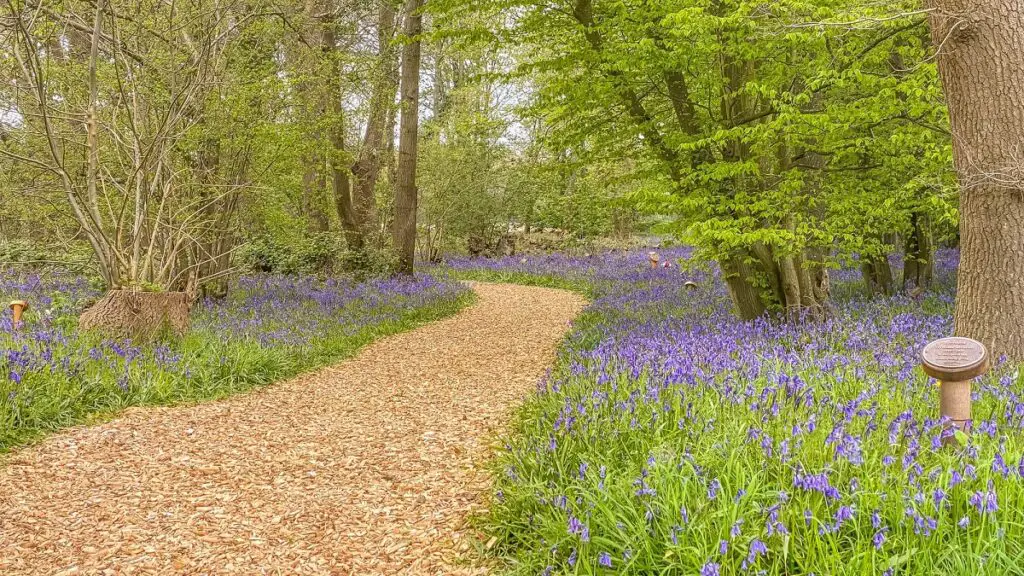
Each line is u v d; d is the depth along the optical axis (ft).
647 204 29.81
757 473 12.03
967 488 10.84
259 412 24.61
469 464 18.99
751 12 26.05
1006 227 20.93
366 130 68.64
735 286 34.78
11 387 21.22
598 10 31.04
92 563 13.62
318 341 35.32
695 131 32.07
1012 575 9.36
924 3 24.97
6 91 30.94
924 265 46.06
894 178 33.73
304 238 65.87
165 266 33.71
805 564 9.84
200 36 35.14
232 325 36.94
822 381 18.75
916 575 9.47
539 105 34.19
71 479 17.69
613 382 20.75
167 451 20.07
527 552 13.04
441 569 13.29
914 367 19.74
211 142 39.29
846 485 11.51
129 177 31.81
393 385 29.04
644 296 53.78
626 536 11.53
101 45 33.73
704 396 17.57
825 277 34.37
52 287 43.73
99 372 24.49
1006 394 16.16
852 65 27.32
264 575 13.25
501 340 40.22
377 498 16.80
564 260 90.94
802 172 29.45
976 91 20.76
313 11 47.34
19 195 37.50
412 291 56.75
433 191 88.63
